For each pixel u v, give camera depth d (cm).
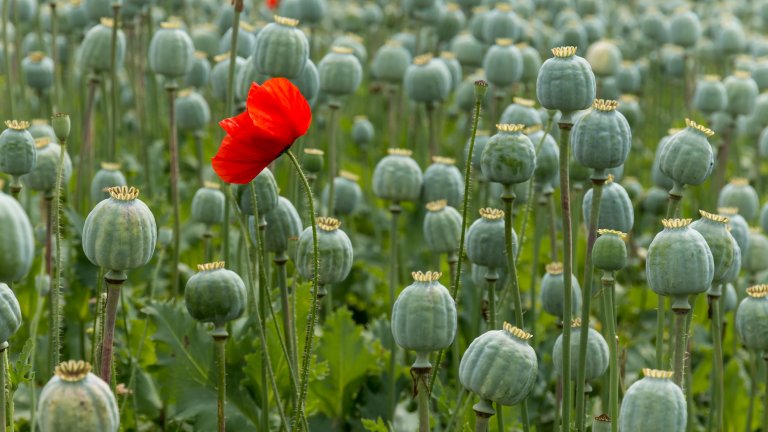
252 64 468
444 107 945
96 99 845
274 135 307
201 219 505
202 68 678
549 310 403
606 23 1174
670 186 556
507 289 422
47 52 848
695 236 303
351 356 469
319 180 723
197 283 333
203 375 435
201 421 428
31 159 372
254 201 354
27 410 474
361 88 1024
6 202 253
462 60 816
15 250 252
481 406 301
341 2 1234
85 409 236
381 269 666
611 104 335
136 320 468
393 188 500
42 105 797
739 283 623
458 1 882
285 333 396
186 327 436
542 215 503
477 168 564
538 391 518
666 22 938
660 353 352
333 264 364
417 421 484
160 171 727
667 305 616
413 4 822
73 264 543
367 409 471
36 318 404
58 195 332
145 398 470
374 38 1055
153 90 802
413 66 643
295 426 334
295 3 722
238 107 505
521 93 833
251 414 436
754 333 371
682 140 345
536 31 931
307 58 440
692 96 1020
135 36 877
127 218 285
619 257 315
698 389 565
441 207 456
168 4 834
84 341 541
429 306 296
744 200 544
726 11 1138
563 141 328
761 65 841
